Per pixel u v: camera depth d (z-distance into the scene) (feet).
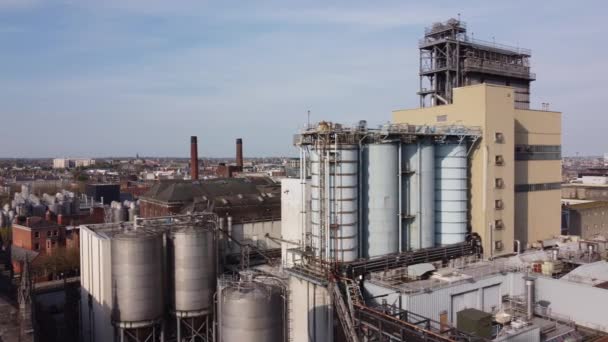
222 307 101.76
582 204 243.60
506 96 158.81
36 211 414.41
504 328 109.91
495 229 155.63
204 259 145.59
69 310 185.68
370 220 132.67
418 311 114.32
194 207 206.39
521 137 175.01
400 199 136.15
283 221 165.48
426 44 187.93
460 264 138.31
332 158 124.98
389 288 116.06
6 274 257.75
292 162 174.60
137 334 138.31
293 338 128.67
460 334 97.04
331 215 125.29
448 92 179.42
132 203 381.60
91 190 548.31
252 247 181.47
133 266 135.85
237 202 214.28
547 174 185.47
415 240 140.67
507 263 142.10
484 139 152.25
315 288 122.42
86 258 166.61
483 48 186.29
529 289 120.47
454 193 147.02
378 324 105.91
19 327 118.52
